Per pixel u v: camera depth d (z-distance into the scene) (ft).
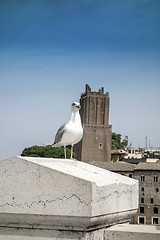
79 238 9.07
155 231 9.95
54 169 9.18
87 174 10.11
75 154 394.52
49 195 9.14
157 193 260.21
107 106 392.06
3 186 9.45
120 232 10.02
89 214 8.84
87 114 387.96
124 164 276.62
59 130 16.80
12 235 9.46
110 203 10.15
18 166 9.41
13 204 9.34
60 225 9.17
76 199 8.95
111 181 10.59
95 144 379.76
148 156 521.65
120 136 439.63
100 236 9.87
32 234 9.36
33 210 9.20
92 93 388.98
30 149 334.44
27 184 9.30
